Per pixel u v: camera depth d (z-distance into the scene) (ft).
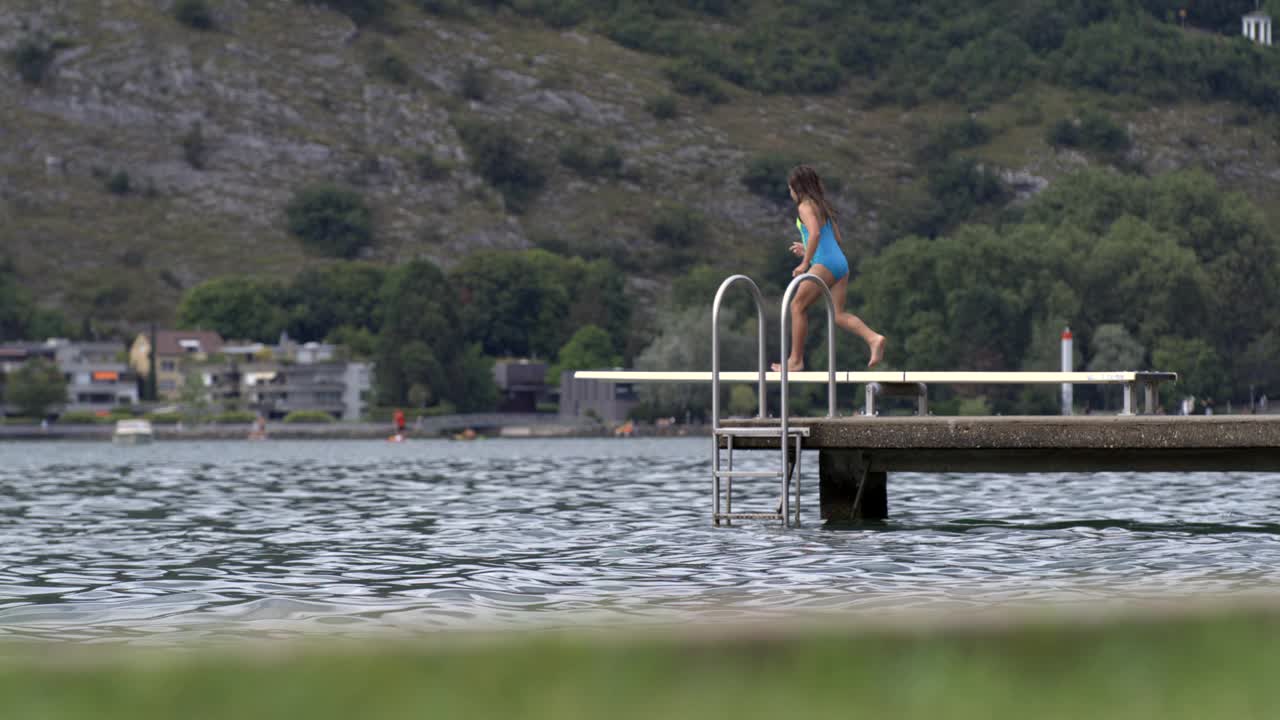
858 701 46.09
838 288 177.17
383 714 45.24
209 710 46.26
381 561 143.64
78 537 182.80
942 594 105.60
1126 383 180.45
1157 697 46.21
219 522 211.20
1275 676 49.75
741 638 60.85
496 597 109.81
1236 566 126.21
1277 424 150.51
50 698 48.83
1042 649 55.72
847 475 180.65
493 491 307.99
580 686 48.88
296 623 96.37
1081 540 156.76
